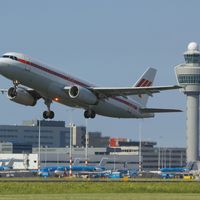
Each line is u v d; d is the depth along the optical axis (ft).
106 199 498.28
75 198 509.35
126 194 579.89
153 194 582.76
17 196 535.19
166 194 585.63
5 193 597.93
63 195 556.92
